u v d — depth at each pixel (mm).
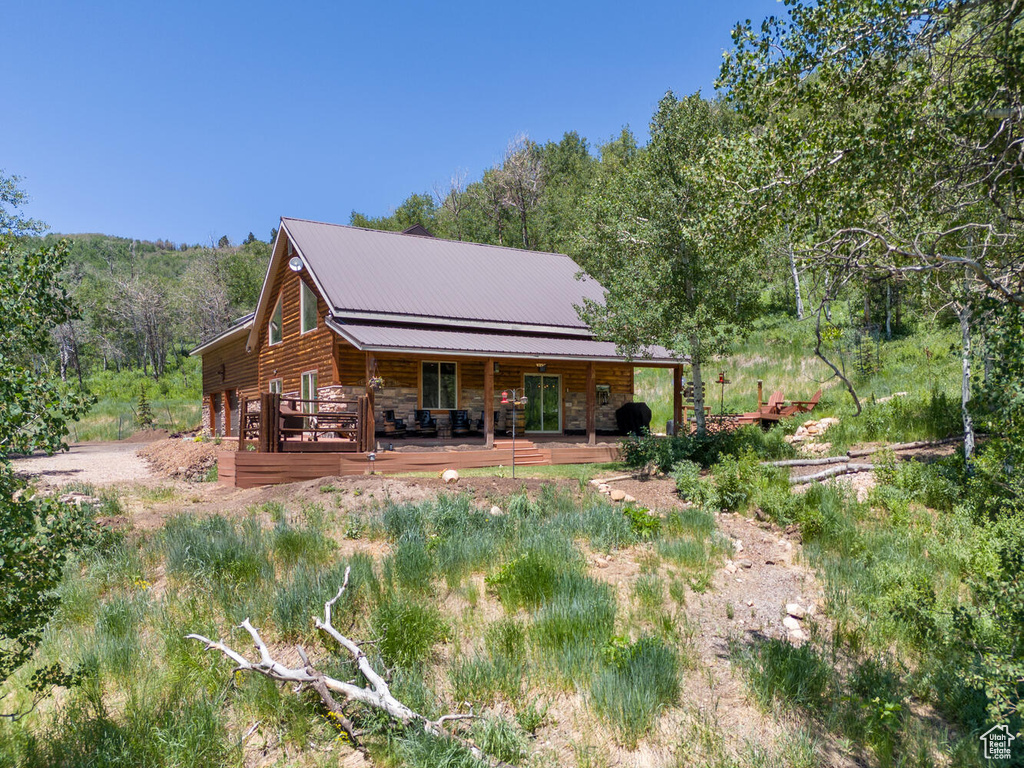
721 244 7051
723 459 13688
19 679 6121
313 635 6750
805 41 6094
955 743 5496
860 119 6234
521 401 17359
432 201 58062
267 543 9047
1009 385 4840
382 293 19641
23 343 4668
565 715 5750
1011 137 6219
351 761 5234
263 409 14594
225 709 5801
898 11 5789
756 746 5316
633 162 17469
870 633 7281
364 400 15828
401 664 6227
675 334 16000
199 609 7324
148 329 58500
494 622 7133
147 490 14164
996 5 5887
